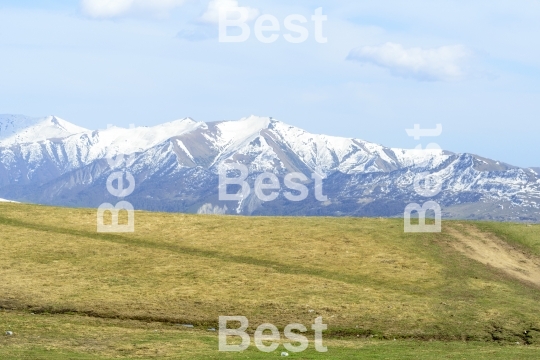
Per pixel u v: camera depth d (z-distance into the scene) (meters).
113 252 90.94
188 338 61.31
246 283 80.12
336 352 57.97
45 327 62.59
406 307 73.81
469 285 83.12
